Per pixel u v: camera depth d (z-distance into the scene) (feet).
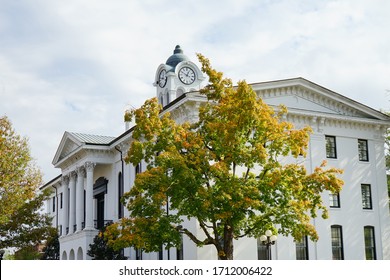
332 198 139.03
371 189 146.30
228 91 89.45
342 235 137.90
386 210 147.02
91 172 170.19
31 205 144.97
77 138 176.55
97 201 187.62
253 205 82.38
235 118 85.66
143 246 84.94
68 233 187.52
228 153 87.04
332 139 143.64
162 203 86.69
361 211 142.61
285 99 137.90
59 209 234.99
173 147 86.12
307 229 88.79
